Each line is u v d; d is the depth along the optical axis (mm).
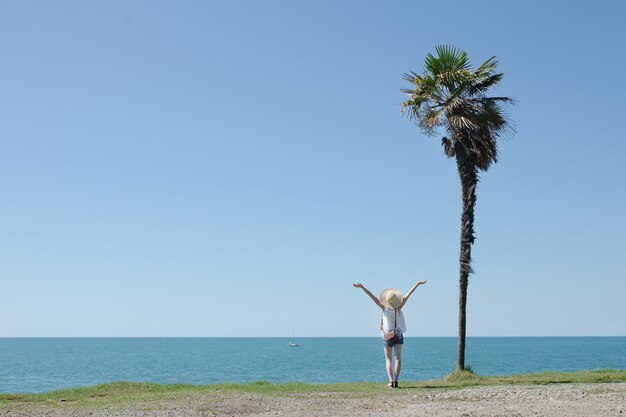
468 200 22203
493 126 22453
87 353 165750
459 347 21797
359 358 115750
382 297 19047
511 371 61438
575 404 12578
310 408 13195
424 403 13719
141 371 73875
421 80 22656
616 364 79500
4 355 150250
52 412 13102
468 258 22016
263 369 74688
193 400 14805
